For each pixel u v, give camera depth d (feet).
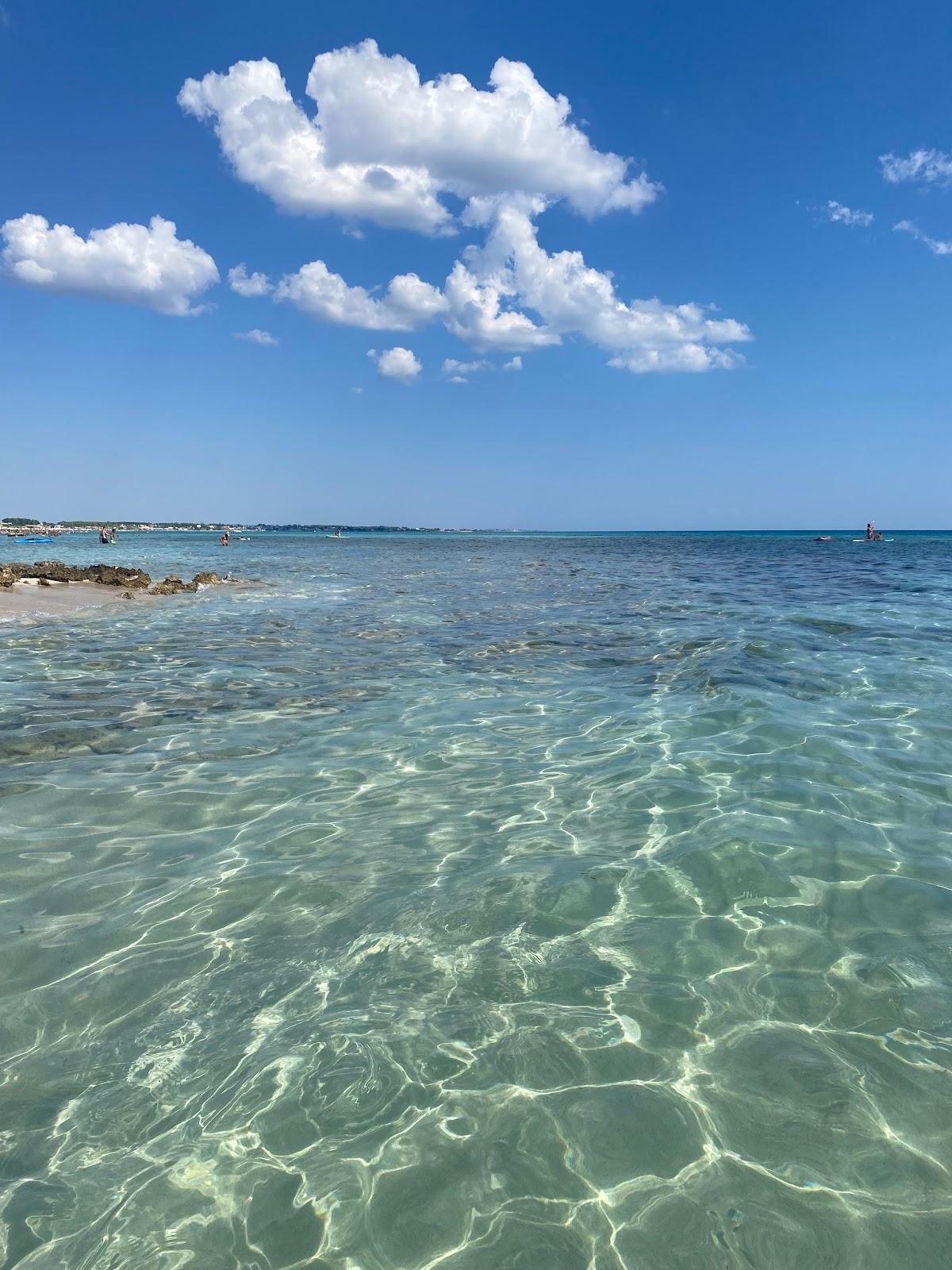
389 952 11.87
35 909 13.26
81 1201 7.63
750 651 35.22
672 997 10.68
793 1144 8.25
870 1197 7.62
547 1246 7.14
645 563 128.06
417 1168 8.00
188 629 46.50
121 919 12.91
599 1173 7.92
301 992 10.89
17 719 25.21
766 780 18.84
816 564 115.85
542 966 11.45
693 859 14.76
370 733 23.72
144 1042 9.89
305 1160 8.11
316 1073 9.30
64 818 17.22
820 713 24.67
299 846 15.74
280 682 31.04
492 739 22.98
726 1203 7.56
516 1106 8.79
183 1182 7.85
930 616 48.26
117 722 25.03
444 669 33.58
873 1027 10.02
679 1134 8.38
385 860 15.01
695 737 22.58
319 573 105.29
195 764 20.93
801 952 11.69
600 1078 9.19
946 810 16.90
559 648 38.40
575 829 16.38
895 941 11.96
